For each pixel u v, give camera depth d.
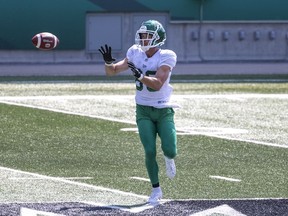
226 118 40.59
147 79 23.64
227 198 25.36
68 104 44.00
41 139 34.91
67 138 35.22
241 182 27.77
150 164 24.23
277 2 70.69
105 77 58.19
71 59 68.75
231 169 29.84
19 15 67.50
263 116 41.28
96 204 24.19
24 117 39.97
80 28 68.44
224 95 48.22
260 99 46.84
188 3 69.56
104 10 68.62
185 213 23.14
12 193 25.58
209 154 32.44
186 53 69.88
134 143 34.34
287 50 71.19
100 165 30.23
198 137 35.75
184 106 43.88
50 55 68.50
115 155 32.03
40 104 43.91
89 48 69.12
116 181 27.61
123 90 50.00
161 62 24.16
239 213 23.20
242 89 51.12
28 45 67.81
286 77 58.84
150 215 22.86
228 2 70.06
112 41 69.25
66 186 26.75
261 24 70.69
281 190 26.61
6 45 67.56
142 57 24.41
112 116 40.62
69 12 68.19
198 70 63.38
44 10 67.81
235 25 70.31
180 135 36.09
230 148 33.66
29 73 61.00
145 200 24.86
